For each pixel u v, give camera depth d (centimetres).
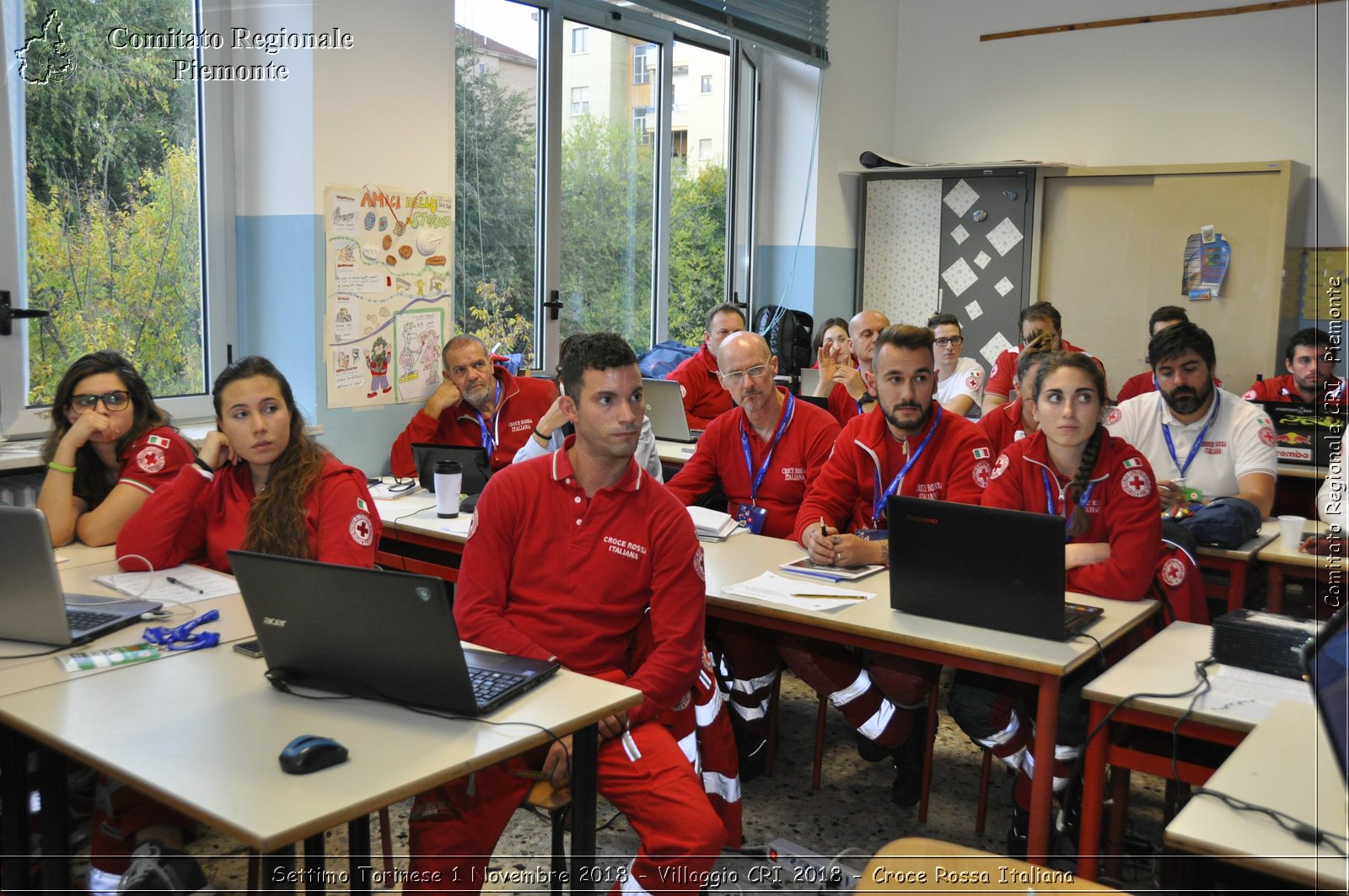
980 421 367
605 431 216
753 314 687
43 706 175
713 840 197
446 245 436
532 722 172
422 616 167
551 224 512
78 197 348
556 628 222
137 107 363
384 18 398
